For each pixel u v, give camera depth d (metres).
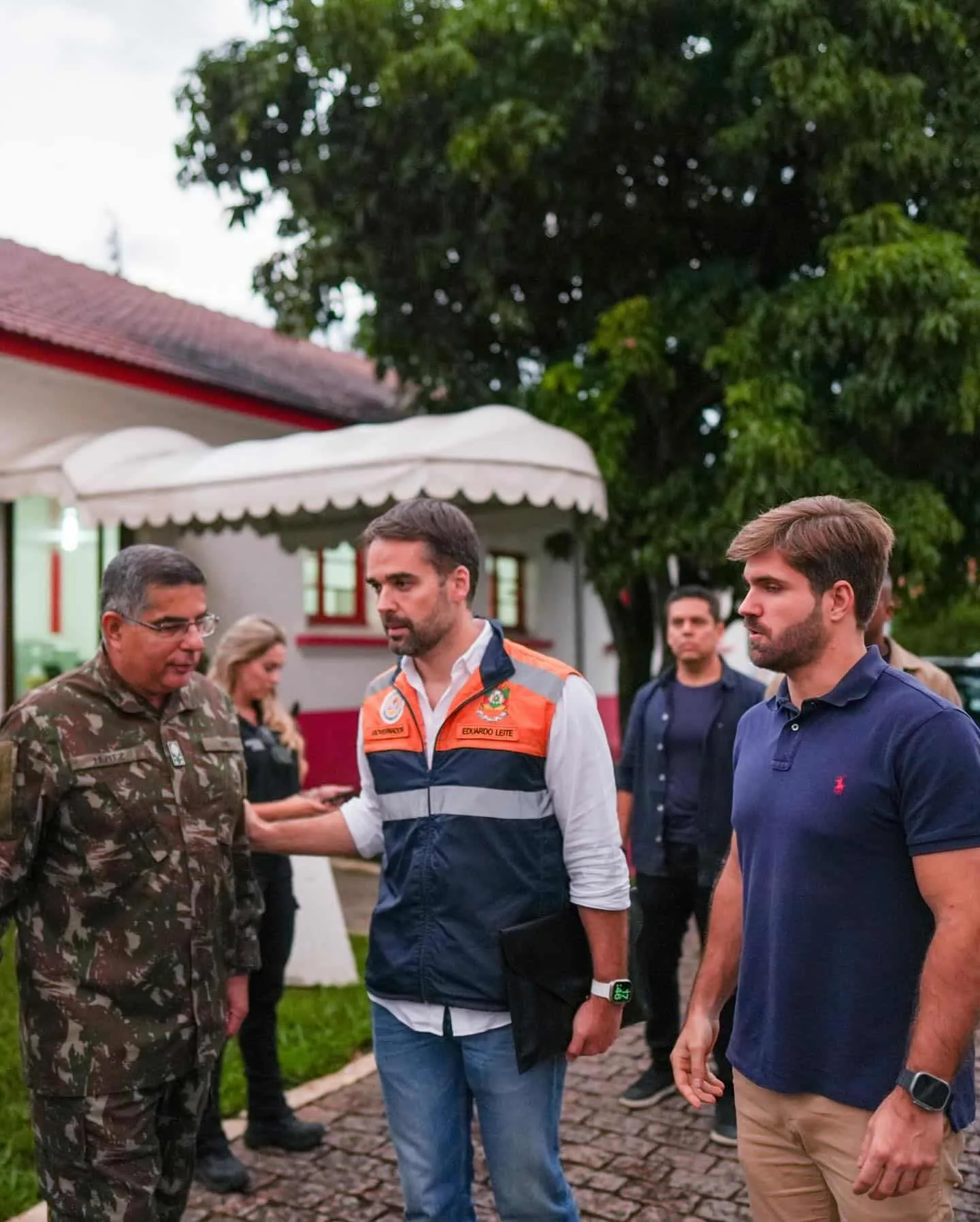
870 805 1.90
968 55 7.67
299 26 7.91
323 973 5.37
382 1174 3.56
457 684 2.37
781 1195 2.08
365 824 2.66
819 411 7.57
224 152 8.60
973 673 11.07
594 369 8.03
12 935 6.14
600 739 2.36
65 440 8.25
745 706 4.02
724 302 8.03
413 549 2.33
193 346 10.85
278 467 6.76
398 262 8.66
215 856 2.49
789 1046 1.99
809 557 1.98
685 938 6.53
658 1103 4.08
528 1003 2.27
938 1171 1.90
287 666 10.27
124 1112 2.31
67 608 8.80
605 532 8.34
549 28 7.52
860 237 7.24
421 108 7.97
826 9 7.36
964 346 6.95
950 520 7.33
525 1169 2.32
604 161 8.41
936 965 1.79
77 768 2.31
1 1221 3.25
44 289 10.59
